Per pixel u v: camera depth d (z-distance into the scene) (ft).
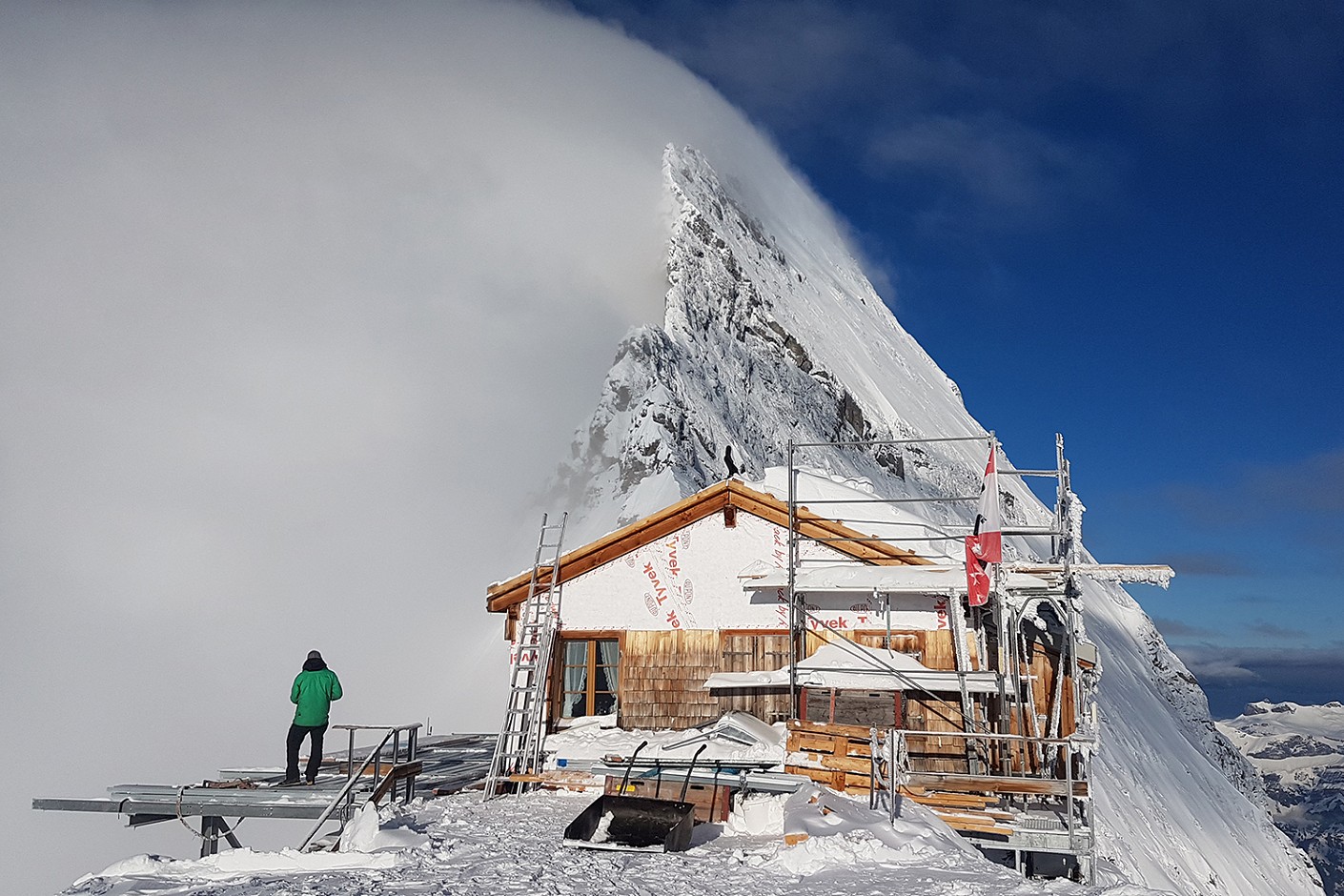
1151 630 325.42
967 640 61.00
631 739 61.57
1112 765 157.79
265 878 34.17
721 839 45.01
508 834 43.91
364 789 52.31
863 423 411.34
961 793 52.95
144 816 53.16
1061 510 57.26
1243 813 211.00
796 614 63.31
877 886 34.17
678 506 66.08
